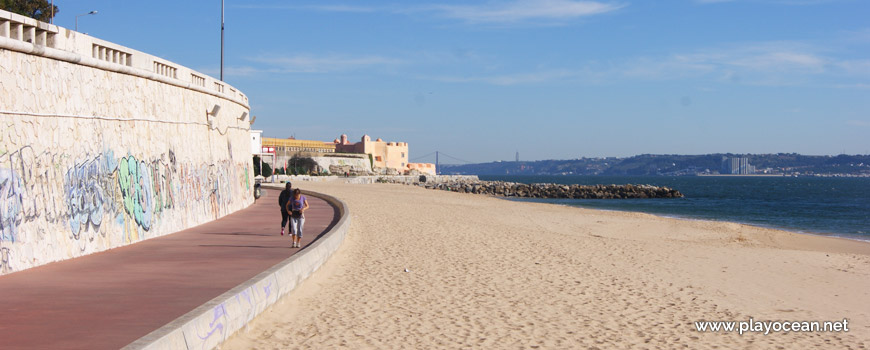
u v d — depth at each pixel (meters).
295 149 108.44
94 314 8.45
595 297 12.49
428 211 35.81
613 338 9.45
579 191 93.31
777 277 16.42
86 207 14.20
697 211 56.47
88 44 14.65
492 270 15.27
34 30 12.83
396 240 20.64
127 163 16.39
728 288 14.38
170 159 19.67
